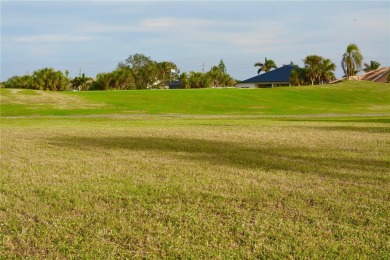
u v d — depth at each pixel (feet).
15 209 21.22
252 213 20.83
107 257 15.71
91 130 63.52
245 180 27.86
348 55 264.52
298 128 67.72
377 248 16.55
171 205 22.06
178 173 30.19
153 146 45.03
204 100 170.40
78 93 180.65
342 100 200.85
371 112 138.31
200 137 53.72
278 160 36.04
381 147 44.52
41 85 232.12
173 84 330.75
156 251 16.34
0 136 54.08
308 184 26.86
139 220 19.74
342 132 61.00
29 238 17.46
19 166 32.63
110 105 150.00
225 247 16.69
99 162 34.76
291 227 18.81
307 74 290.15
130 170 31.32
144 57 314.76
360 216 20.45
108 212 20.89
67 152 40.50
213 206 21.95
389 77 296.51
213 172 30.60
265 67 351.05
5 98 154.81
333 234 18.04
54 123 84.94
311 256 15.83
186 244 16.94
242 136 54.95
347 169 32.07
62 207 21.71
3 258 15.70
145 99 168.04
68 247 16.56
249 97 188.24
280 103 175.32
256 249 16.48
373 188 25.76
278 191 24.89
